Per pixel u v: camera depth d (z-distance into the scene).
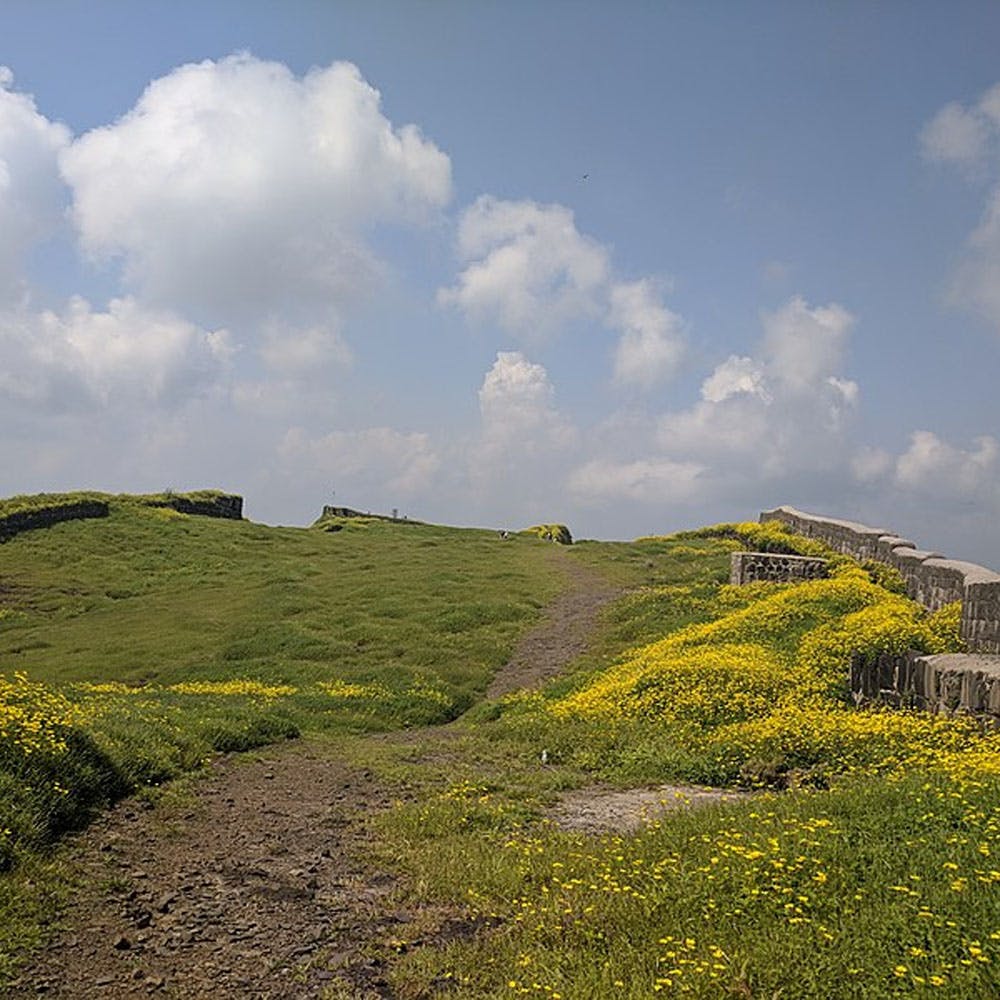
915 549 27.77
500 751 15.91
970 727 13.07
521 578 37.66
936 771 10.29
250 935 7.32
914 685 15.24
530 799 11.90
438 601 33.31
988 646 16.33
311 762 14.73
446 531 55.56
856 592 23.62
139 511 50.09
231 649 27.89
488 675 25.12
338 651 27.28
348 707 20.83
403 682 23.61
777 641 20.95
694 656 19.78
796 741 13.62
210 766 13.55
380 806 11.81
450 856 9.09
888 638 17.52
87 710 14.80
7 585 37.16
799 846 7.57
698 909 6.76
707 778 13.28
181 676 25.62
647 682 18.27
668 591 32.38
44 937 7.01
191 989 6.39
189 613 33.09
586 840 9.50
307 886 8.47
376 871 8.97
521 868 8.46
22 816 8.73
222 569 40.97
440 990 6.23
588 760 14.68
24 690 12.66
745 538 44.69
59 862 8.43
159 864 8.91
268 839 10.04
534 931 6.84
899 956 5.66
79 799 10.12
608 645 26.94
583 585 36.38
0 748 9.73
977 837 7.43
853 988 5.38
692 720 16.19
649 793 12.61
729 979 5.61
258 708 19.59
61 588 37.22
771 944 5.97
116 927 7.34
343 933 7.39
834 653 18.50
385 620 30.88
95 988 6.33
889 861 7.10
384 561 42.59
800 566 31.27
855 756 12.88
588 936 6.60
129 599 35.97
